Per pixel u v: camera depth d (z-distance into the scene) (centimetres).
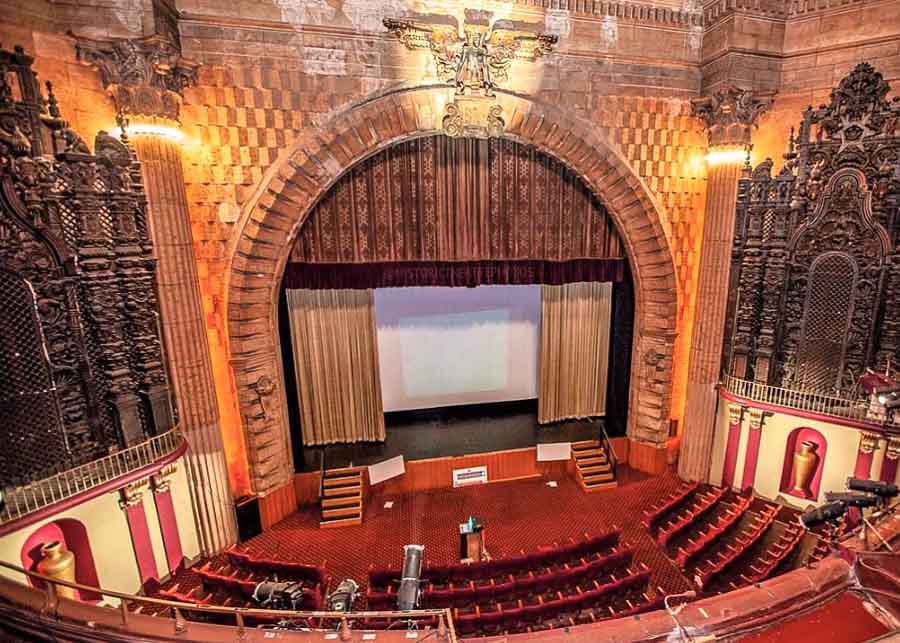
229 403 1188
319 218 1270
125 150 952
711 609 427
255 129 1088
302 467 1395
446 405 1734
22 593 452
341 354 1492
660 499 1362
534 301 1708
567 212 1409
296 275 1337
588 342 1652
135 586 1006
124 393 1001
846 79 1097
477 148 1316
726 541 1164
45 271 898
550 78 1201
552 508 1338
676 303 1384
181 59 976
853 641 381
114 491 971
